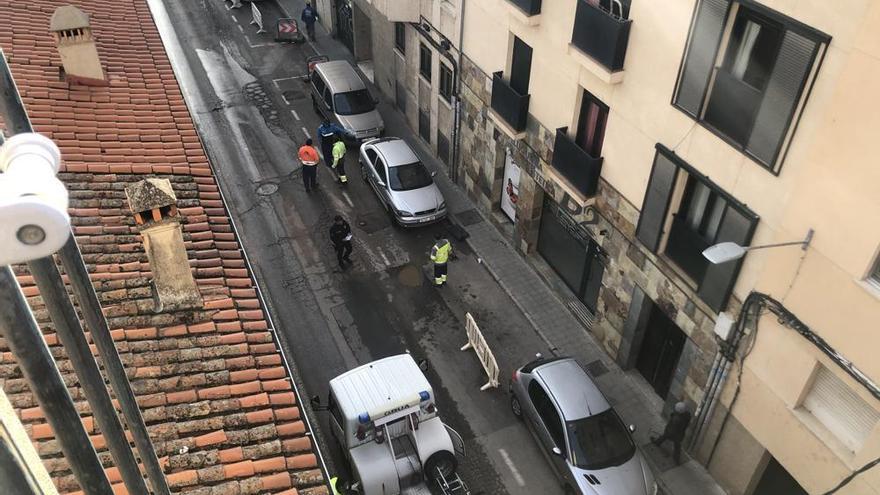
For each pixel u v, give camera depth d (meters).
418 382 12.84
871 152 8.66
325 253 19.16
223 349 10.03
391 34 23.83
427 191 19.97
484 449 14.38
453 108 20.48
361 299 17.80
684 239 12.73
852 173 8.98
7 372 8.25
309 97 25.95
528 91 16.52
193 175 13.54
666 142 12.37
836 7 8.78
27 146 1.84
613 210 14.60
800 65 9.38
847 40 8.76
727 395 12.66
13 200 1.51
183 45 28.70
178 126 14.84
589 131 14.93
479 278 18.62
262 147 23.17
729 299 11.89
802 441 11.15
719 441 13.30
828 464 10.75
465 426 14.84
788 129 9.83
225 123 24.22
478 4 17.53
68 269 2.67
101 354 2.92
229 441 8.91
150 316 10.15
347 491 12.97
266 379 9.92
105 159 13.06
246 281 11.49
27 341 1.95
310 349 16.38
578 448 13.00
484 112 18.98
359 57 28.28
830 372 10.51
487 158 19.61
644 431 14.73
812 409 11.04
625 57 12.77
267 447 8.95
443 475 12.54
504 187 19.72
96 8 18.30
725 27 10.45
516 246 19.33
